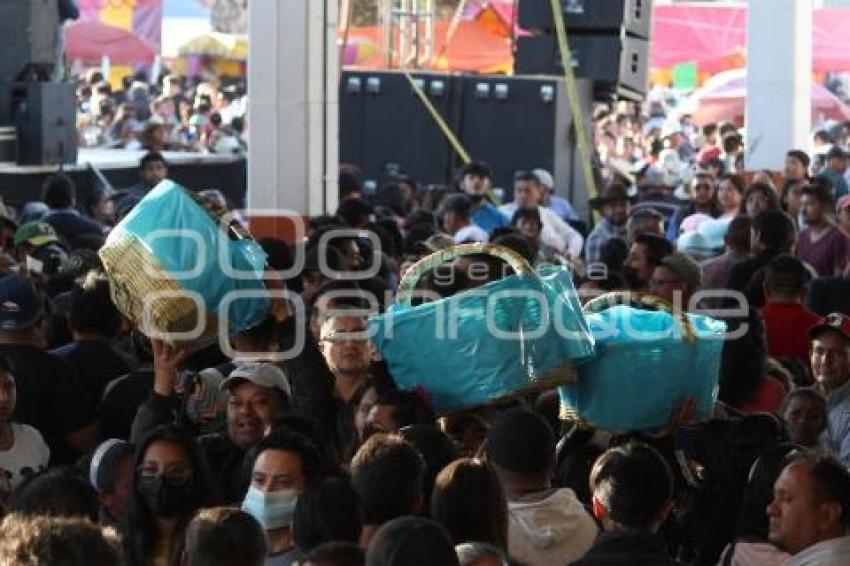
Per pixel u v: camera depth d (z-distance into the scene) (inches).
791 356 818.2
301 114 1180.5
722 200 1312.7
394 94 1685.5
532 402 655.8
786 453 516.4
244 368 601.3
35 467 620.4
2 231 1040.8
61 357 673.6
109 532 380.2
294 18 1173.1
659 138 2342.5
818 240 1101.7
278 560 484.4
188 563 427.2
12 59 1621.6
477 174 1310.3
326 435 605.0
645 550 464.8
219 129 2150.6
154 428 532.1
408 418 579.5
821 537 488.7
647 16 1683.1
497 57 2527.1
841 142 2509.8
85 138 2236.7
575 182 1656.0
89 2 3228.3
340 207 1095.0
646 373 590.6
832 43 3073.3
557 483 589.9
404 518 402.0
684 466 588.4
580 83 1638.8
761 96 1656.0
